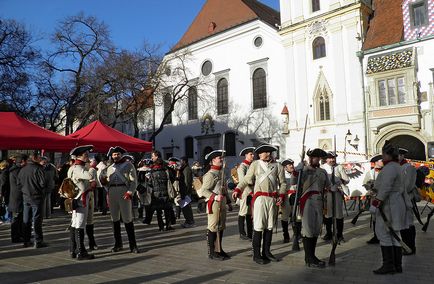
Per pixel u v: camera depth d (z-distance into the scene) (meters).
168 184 10.38
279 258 6.75
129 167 7.56
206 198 6.94
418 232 9.16
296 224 7.28
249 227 8.65
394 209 5.72
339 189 8.27
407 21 22.38
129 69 24.91
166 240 8.80
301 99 26.58
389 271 5.61
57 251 7.73
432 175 13.18
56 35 25.61
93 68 25.23
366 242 8.12
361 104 23.61
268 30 29.25
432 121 20.89
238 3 34.19
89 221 7.64
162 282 5.41
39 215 8.11
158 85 27.23
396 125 22.03
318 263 6.11
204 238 9.01
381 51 23.05
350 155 23.67
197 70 34.62
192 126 34.84
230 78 31.94
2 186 9.73
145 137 40.00
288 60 27.41
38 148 11.50
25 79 24.80
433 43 21.23
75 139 12.64
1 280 5.63
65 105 27.27
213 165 7.05
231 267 6.18
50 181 10.13
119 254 7.32
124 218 7.45
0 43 23.89
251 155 8.59
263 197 6.51
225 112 32.44
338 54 24.75
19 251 7.75
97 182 7.91
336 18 24.91
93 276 5.79
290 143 27.08
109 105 25.14
